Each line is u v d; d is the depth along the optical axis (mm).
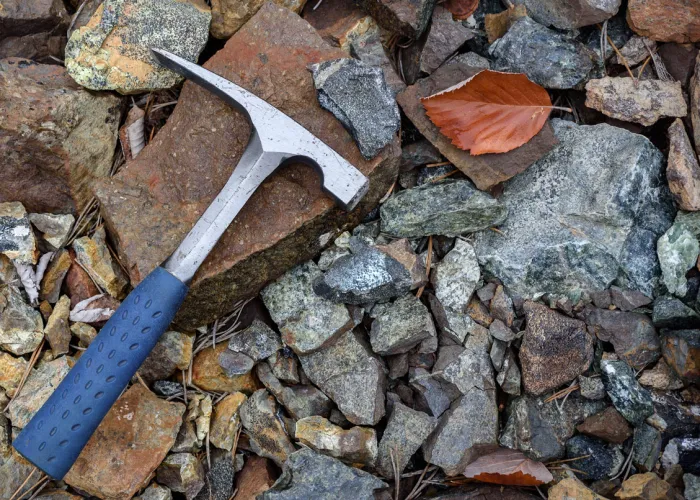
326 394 791
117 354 702
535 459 777
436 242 809
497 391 800
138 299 709
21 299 765
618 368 774
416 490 787
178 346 780
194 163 773
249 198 752
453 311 792
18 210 771
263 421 785
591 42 808
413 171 811
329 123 771
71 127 771
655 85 785
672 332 770
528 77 793
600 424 774
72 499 758
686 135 781
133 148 809
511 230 795
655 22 785
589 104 790
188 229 765
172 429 763
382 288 777
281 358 796
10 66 776
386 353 793
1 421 757
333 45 808
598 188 779
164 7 778
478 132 775
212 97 775
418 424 781
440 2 813
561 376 778
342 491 755
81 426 694
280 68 773
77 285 782
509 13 808
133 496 761
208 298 764
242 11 795
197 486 769
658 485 755
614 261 780
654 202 781
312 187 765
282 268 783
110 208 766
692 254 777
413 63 820
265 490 763
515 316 796
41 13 783
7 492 748
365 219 807
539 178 794
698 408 777
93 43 767
